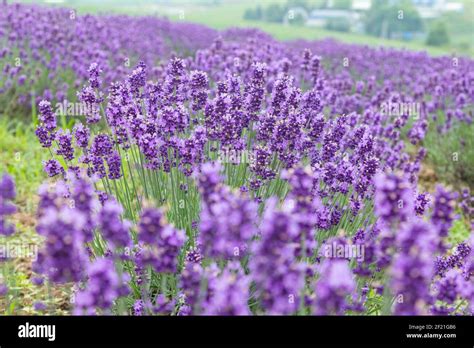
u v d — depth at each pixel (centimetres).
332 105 616
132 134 352
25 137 682
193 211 374
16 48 848
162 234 240
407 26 2834
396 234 236
